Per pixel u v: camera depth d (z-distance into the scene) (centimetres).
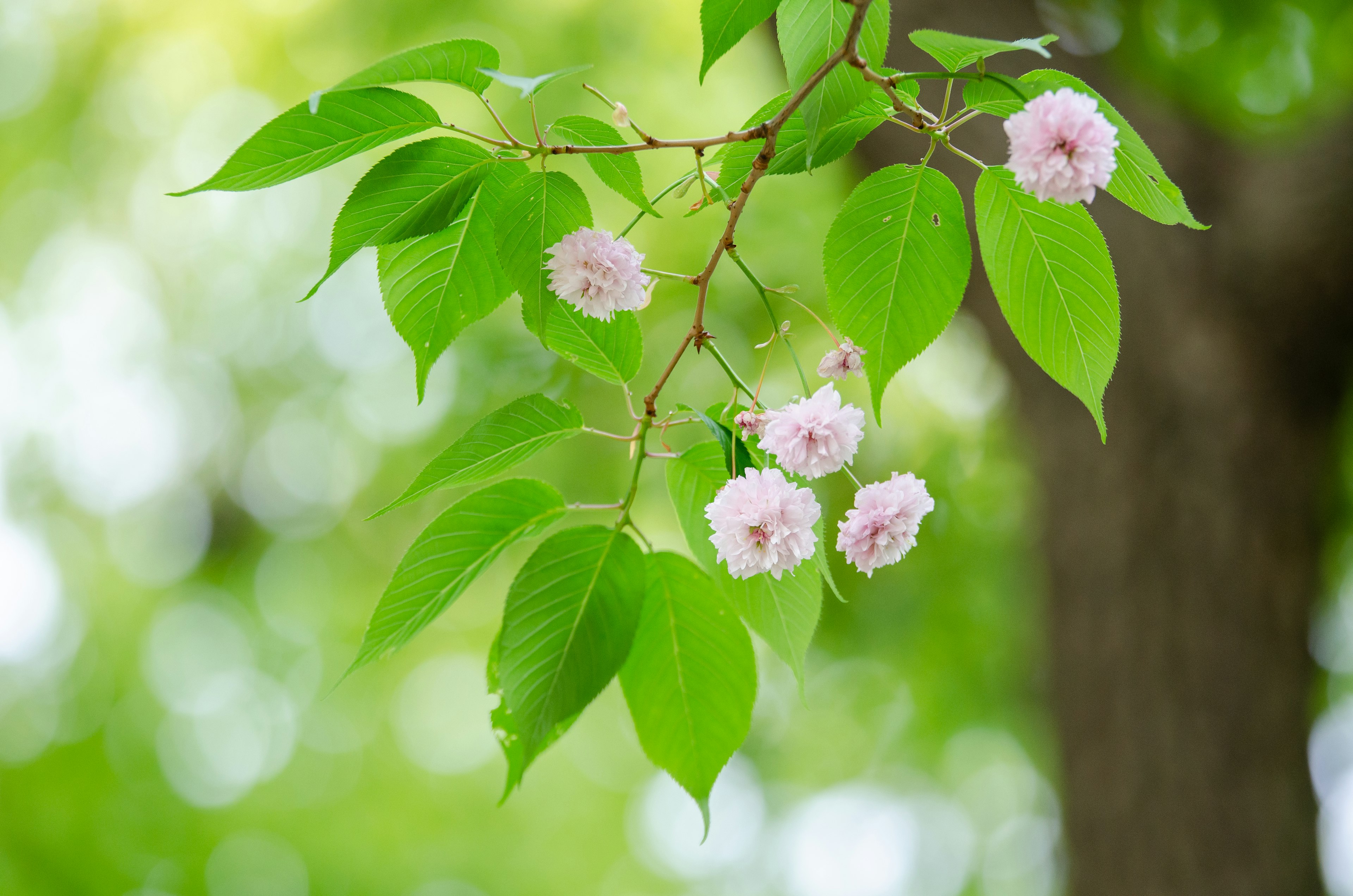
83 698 796
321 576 844
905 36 326
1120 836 319
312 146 104
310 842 822
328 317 805
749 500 115
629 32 588
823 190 595
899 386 646
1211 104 410
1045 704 375
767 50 372
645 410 127
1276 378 333
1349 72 443
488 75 99
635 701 136
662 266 607
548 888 949
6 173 735
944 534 642
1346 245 310
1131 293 341
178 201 764
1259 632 321
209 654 877
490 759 941
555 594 125
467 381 653
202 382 841
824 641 664
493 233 118
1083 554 341
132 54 688
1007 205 117
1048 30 350
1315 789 323
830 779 872
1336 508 490
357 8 602
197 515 853
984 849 991
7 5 680
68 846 725
